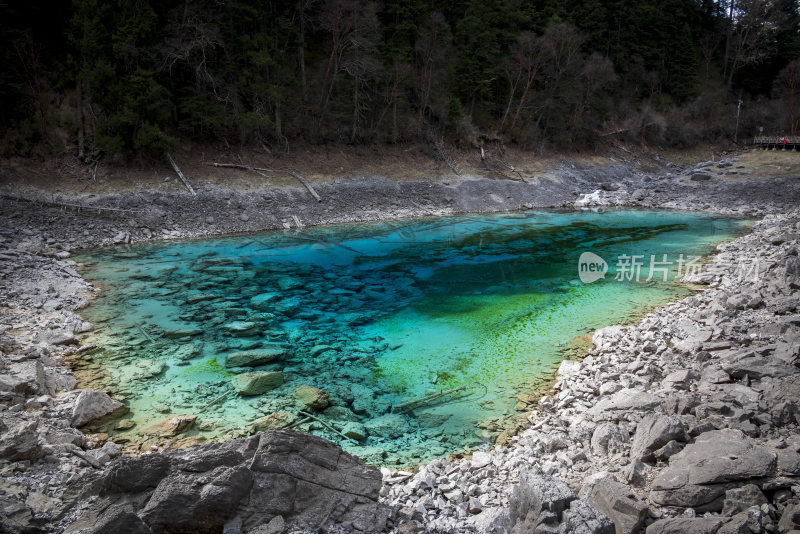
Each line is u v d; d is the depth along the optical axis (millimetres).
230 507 4980
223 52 33781
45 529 4969
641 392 8312
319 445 5930
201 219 26828
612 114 56906
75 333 12602
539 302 15672
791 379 7914
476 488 6477
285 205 30281
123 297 15711
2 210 22531
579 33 54406
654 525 5051
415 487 6469
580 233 27938
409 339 12742
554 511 4816
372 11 37219
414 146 42500
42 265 17922
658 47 63531
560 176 44312
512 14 50219
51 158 26875
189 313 14445
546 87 50250
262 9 36656
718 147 60312
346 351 11977
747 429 6746
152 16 27781
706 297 14820
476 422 8828
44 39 29266
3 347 10641
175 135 31750
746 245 22047
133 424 8547
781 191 36938
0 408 8008
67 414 8492
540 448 7637
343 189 33750
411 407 9359
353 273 19328
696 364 9859
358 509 5480
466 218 32906
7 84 25875
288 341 12578
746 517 4973
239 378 10211
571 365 10727
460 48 47281
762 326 11188
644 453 6527
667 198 39969
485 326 13609
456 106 43312
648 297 16062
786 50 66625
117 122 26812
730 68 70062
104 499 5281
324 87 37938
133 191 26766
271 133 35594
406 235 27109
